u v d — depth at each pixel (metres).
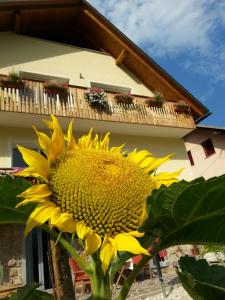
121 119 13.13
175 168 14.91
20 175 1.23
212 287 0.99
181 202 0.95
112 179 1.25
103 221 1.18
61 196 1.22
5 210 1.20
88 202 1.20
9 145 11.62
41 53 13.97
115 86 15.21
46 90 11.89
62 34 16.02
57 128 1.42
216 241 1.05
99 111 12.72
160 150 14.98
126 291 1.09
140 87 15.83
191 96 15.24
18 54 13.48
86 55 15.05
